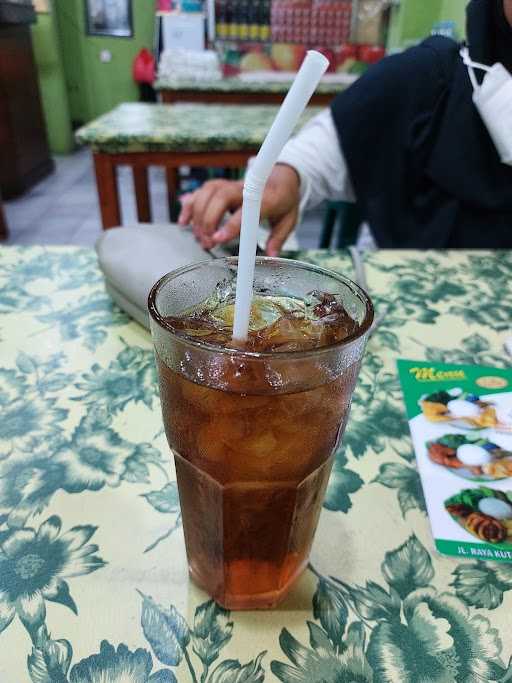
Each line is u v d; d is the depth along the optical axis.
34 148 4.09
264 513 0.37
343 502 0.49
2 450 0.53
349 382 0.36
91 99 5.18
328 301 0.41
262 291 0.43
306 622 0.39
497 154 1.16
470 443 0.56
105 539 0.45
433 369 0.67
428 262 0.96
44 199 3.79
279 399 0.33
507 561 0.44
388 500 0.50
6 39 3.55
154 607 0.40
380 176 1.24
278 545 0.38
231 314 0.42
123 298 0.73
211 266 0.42
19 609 0.39
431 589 0.42
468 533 0.47
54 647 0.37
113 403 0.60
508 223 1.23
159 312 0.36
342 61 3.29
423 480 0.52
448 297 0.85
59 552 0.44
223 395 0.33
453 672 0.36
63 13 4.76
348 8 3.16
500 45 1.12
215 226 0.81
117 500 0.49
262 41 3.24
